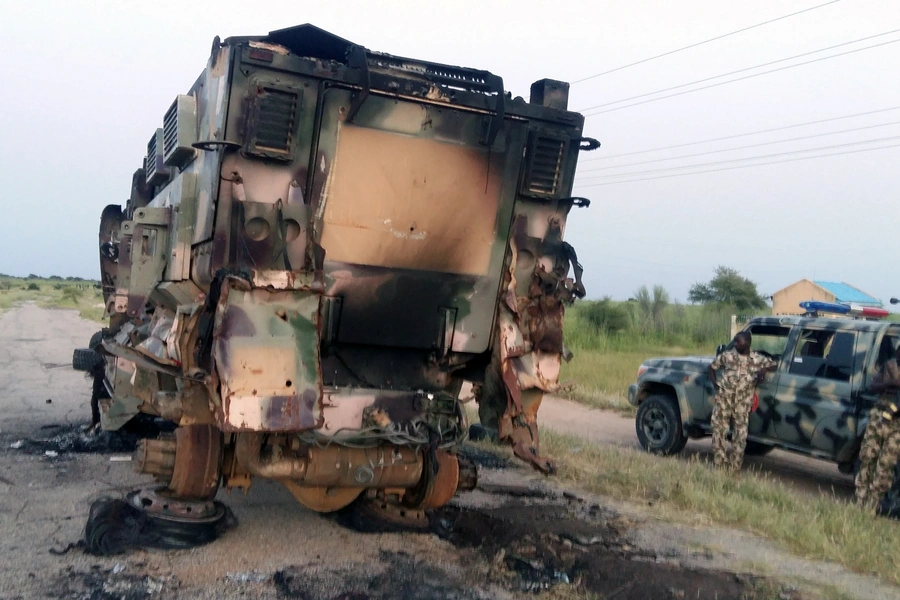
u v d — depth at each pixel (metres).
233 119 4.67
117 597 4.33
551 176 5.46
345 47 5.70
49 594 4.32
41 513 5.80
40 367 15.12
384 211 5.09
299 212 4.70
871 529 6.53
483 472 7.94
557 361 5.52
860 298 21.39
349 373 5.39
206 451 5.13
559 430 11.00
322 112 4.85
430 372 5.62
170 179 6.82
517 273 5.48
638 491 7.38
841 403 8.38
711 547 5.89
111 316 7.75
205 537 5.24
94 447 8.12
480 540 5.73
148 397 6.02
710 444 11.62
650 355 22.39
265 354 4.32
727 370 9.02
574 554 5.52
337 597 4.54
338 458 4.97
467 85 5.26
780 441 8.99
